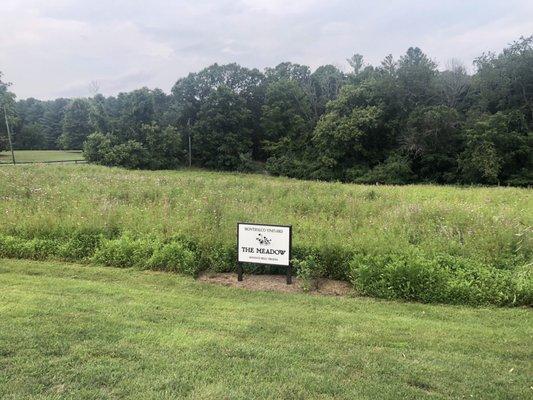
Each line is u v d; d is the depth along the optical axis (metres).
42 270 7.15
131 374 3.80
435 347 4.53
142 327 4.85
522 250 7.60
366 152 50.22
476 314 5.58
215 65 68.94
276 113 60.12
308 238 7.93
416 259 6.48
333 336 4.77
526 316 5.51
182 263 7.29
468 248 7.59
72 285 6.34
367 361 4.16
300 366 4.03
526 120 45.16
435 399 3.53
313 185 20.14
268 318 5.29
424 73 49.19
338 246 7.21
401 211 10.71
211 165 63.69
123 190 14.64
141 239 8.01
